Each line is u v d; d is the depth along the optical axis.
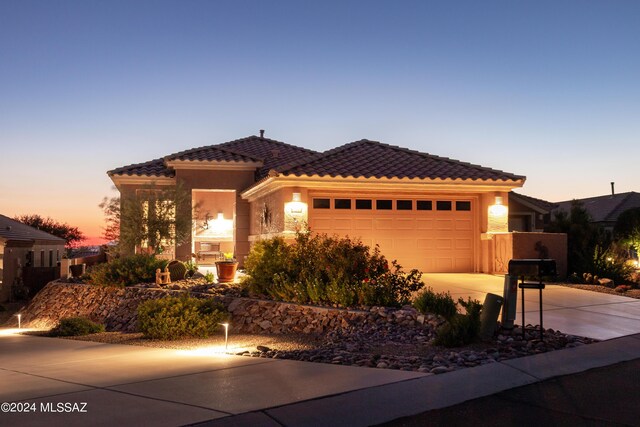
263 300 13.98
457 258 19.94
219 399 6.29
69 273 21.33
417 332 10.49
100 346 11.54
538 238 18.41
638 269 20.41
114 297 17.27
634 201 39.59
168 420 5.53
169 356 9.55
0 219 32.44
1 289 26.09
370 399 6.37
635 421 5.82
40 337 14.19
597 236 19.56
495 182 19.28
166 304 13.29
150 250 21.97
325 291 13.07
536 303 13.77
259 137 31.02
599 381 7.37
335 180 18.22
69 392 6.67
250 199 23.66
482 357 8.45
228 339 12.16
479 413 6.03
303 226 18.16
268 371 7.74
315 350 9.56
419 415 5.93
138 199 22.14
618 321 11.67
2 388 6.96
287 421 5.61
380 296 12.26
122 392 6.63
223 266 17.39
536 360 8.34
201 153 24.62
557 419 5.86
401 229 19.56
